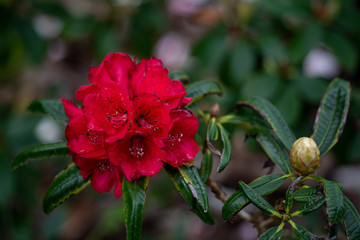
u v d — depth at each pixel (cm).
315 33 306
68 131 166
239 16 333
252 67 328
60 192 184
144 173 161
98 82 167
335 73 400
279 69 327
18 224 346
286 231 210
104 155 162
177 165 163
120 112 164
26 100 466
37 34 377
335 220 148
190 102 179
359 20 311
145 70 169
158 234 399
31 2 369
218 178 434
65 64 528
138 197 164
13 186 330
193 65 405
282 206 165
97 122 159
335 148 338
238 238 393
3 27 368
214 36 342
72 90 508
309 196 164
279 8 311
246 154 444
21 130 341
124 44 405
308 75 323
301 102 333
